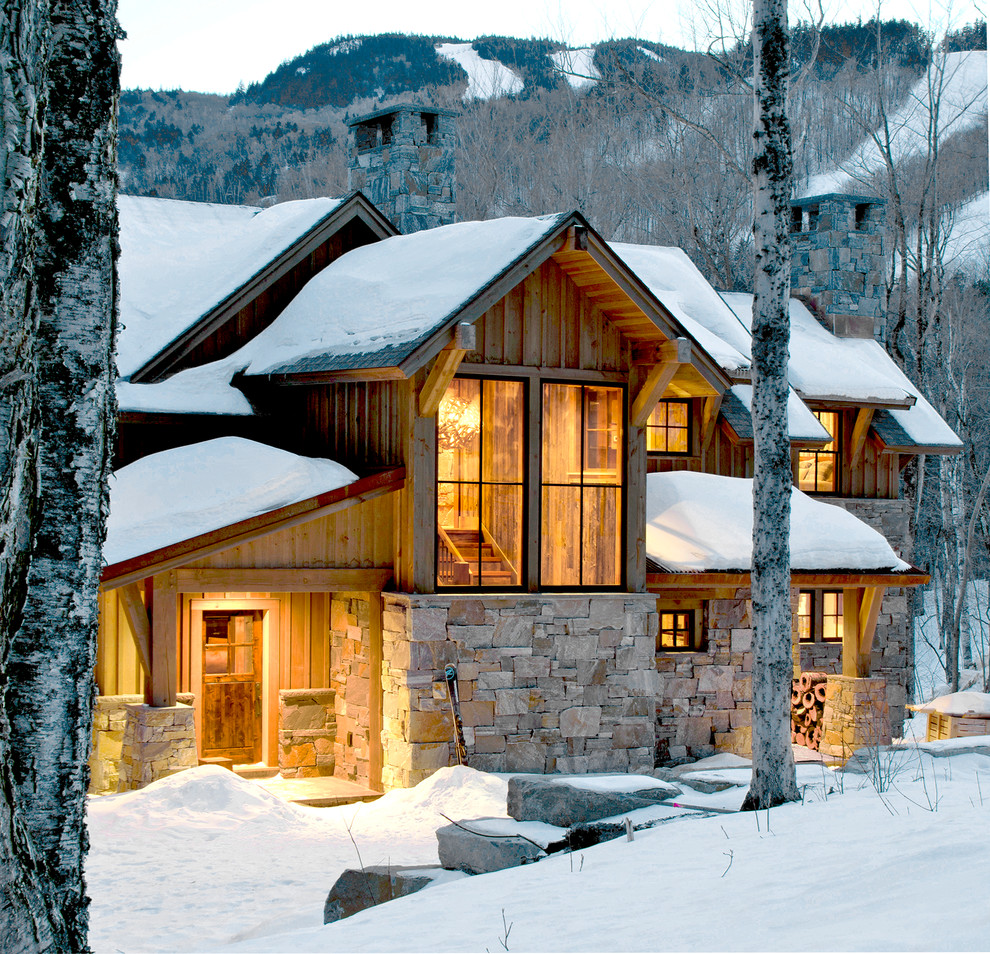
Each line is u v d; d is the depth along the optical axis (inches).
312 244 797.9
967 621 1600.6
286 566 632.4
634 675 681.6
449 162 903.1
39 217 225.3
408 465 639.8
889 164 1371.8
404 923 295.0
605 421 689.6
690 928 244.7
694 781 506.6
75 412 227.5
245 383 746.2
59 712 223.8
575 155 1727.4
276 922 374.6
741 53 1116.5
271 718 701.3
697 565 709.9
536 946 247.9
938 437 991.6
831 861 286.4
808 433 860.0
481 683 641.6
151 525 601.6
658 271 972.6
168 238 926.4
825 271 1070.4
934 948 197.9
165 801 541.0
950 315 1469.0
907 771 520.1
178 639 679.7
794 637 853.8
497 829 398.0
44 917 182.9
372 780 654.5
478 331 642.8
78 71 228.4
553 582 676.7
